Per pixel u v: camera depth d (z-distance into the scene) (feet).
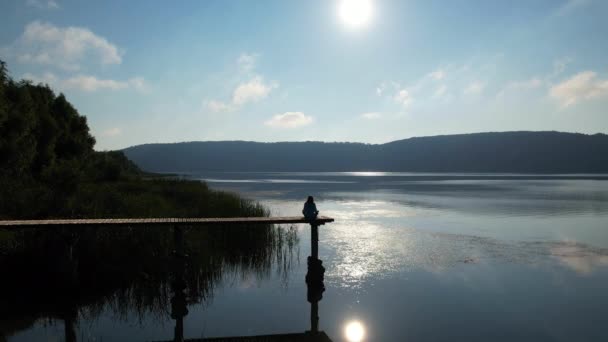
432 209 134.82
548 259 65.46
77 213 59.26
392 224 100.94
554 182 344.28
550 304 45.21
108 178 147.95
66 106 151.23
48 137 121.08
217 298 47.01
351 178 466.70
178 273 48.60
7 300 43.62
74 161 91.20
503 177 495.41
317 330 38.22
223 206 85.05
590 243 78.07
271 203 151.53
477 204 151.94
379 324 39.60
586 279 54.60
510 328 38.83
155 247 52.85
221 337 36.70
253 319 40.86
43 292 45.62
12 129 95.86
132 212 64.59
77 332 37.22
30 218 56.75
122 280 48.57
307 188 256.52
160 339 36.09
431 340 36.11
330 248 72.69
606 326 39.34
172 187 123.44
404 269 59.16
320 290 49.78
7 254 46.57
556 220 108.99
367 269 59.21
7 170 92.68
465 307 44.21
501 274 56.95
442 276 55.72
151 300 45.50
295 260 64.64
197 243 56.29
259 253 65.26
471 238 82.58
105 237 52.65
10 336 35.99
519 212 126.52
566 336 37.06
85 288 47.52
